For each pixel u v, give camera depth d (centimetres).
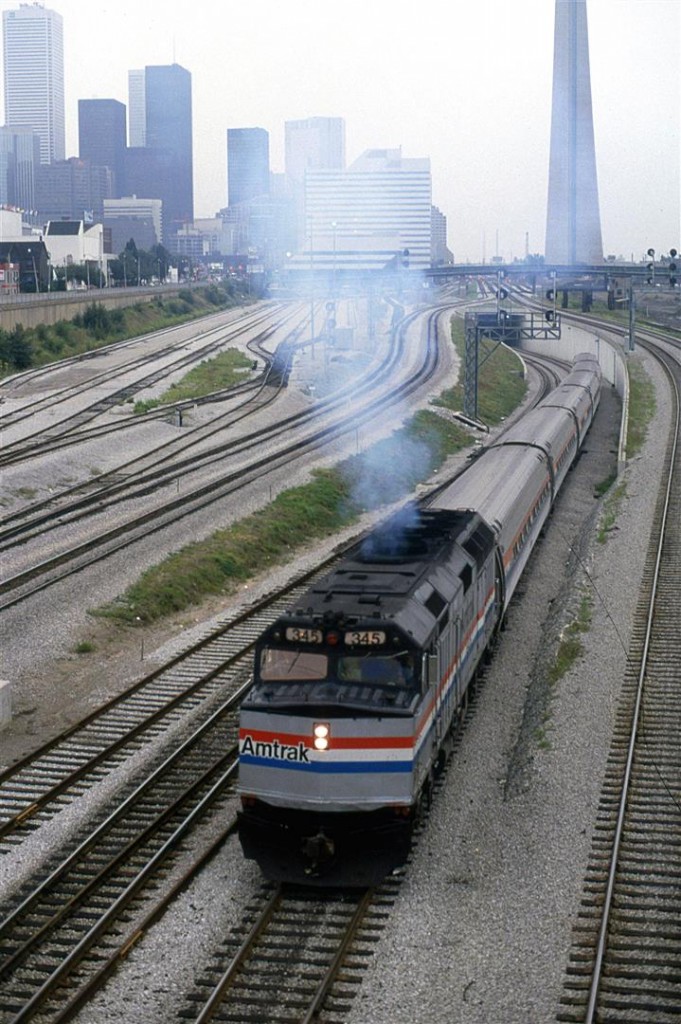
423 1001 1375
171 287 14975
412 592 1867
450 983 1411
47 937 1517
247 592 3569
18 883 1661
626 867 1681
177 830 1814
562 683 2506
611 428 7231
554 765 2055
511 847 1772
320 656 1720
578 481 5478
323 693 1681
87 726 2316
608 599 3188
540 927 1529
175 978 1429
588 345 10662
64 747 2202
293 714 1656
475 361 7556
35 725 2327
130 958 1472
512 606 3288
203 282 19300
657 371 8512
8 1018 1334
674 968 1424
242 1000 1380
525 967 1438
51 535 3716
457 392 8475
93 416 6438
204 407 6981
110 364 8875
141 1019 1346
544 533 4269
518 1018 1334
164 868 1716
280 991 1400
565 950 1469
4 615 2888
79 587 3178
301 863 1664
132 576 3344
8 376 8038
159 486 4559
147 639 3003
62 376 8125
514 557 3102
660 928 1516
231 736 2269
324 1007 1367
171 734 2272
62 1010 1345
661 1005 1348
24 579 3197
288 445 5691
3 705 2297
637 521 4156
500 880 1670
